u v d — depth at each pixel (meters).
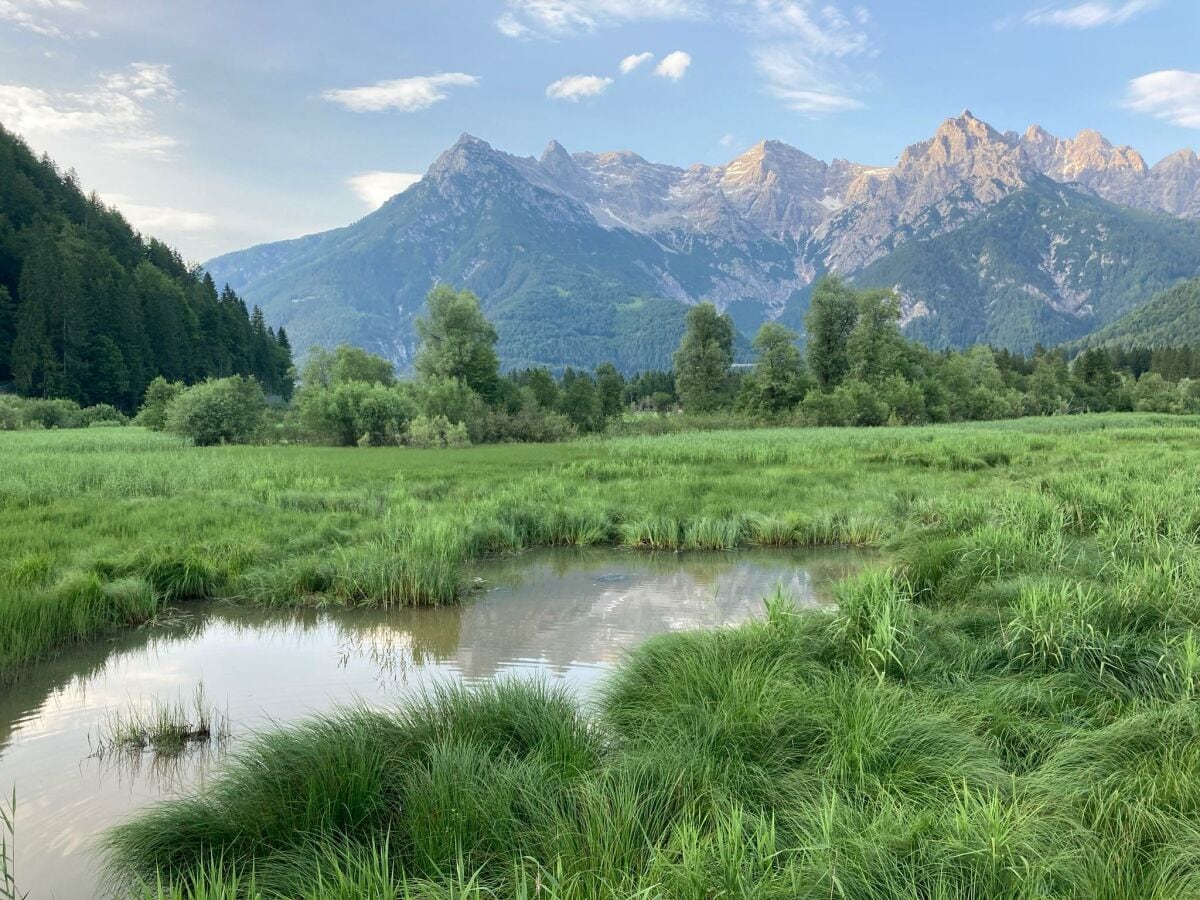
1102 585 8.19
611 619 10.30
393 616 10.51
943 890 3.47
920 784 4.62
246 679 8.08
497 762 5.07
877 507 16.62
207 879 4.01
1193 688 5.82
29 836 5.02
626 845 4.02
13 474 21.20
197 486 20.14
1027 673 6.55
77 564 11.21
